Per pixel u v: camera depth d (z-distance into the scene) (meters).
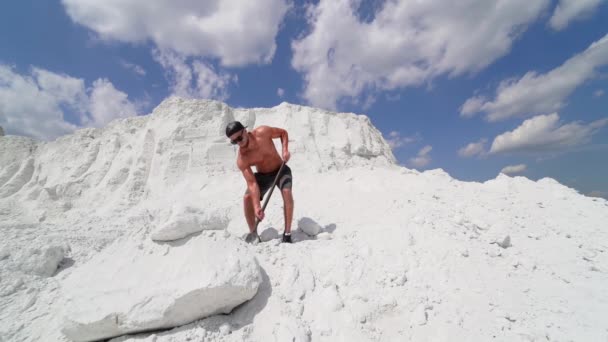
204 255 2.50
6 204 9.11
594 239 3.79
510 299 2.46
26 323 2.51
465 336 2.12
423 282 2.64
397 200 5.05
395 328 2.28
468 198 5.33
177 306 2.17
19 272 3.14
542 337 2.06
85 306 2.22
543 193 5.67
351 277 2.73
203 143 9.43
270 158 3.63
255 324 2.32
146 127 10.46
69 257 3.78
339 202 5.55
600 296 2.52
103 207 8.47
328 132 10.45
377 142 11.12
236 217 5.36
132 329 2.15
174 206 2.93
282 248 3.20
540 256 3.24
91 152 10.60
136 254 2.65
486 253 3.13
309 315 2.42
